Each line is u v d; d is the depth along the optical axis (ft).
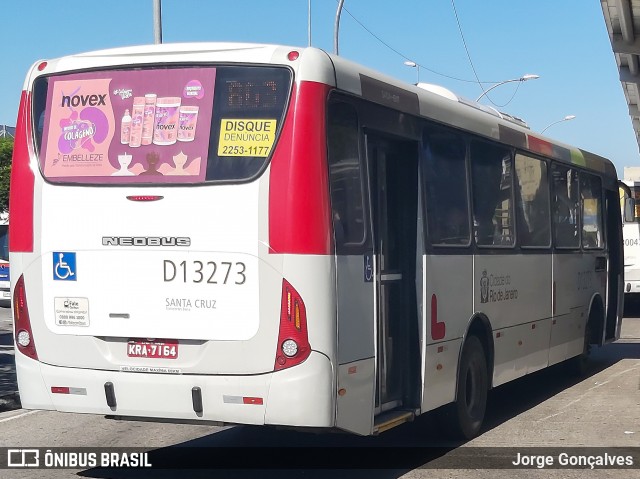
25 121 22.88
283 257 20.34
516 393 39.22
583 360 43.52
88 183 21.91
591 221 44.83
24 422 31.81
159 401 21.20
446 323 26.89
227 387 20.68
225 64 21.34
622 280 50.01
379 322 23.88
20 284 22.56
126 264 21.47
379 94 23.54
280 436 29.37
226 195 20.80
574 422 32.32
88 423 31.60
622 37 71.10
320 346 20.38
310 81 20.79
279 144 20.63
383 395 24.12
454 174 28.25
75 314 21.89
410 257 25.38
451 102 28.63
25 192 22.56
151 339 21.27
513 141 33.65
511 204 33.32
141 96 21.84
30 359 22.44
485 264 30.22
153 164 21.45
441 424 27.99
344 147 21.77
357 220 22.11
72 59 22.75
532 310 35.22
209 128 21.21
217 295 20.79
